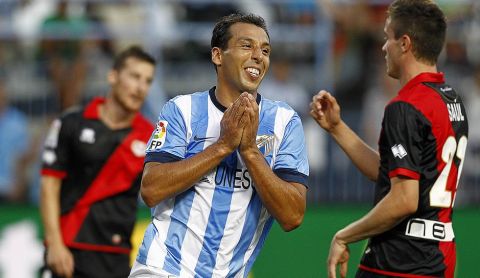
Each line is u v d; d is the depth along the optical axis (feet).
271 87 91.91
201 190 48.01
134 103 72.08
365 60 93.20
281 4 91.30
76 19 90.02
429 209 51.80
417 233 51.88
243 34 47.70
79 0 90.38
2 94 88.17
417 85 52.19
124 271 72.90
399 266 52.08
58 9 90.07
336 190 89.45
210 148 45.98
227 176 48.19
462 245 88.12
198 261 48.29
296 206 47.19
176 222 48.37
